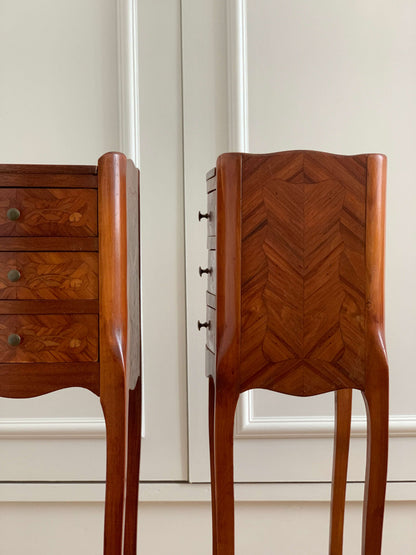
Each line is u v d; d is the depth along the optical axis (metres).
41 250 1.30
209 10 1.86
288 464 1.87
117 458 1.29
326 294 1.35
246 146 1.86
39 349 1.30
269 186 1.34
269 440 1.87
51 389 1.30
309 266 1.34
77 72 1.87
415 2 1.85
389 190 1.86
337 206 1.34
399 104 1.86
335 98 1.86
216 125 1.86
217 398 1.33
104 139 1.87
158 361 1.88
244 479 1.87
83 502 1.88
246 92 1.85
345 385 1.36
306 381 1.35
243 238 1.34
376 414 1.36
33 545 1.88
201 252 1.87
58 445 1.88
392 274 1.86
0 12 1.87
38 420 1.87
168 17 1.86
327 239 1.34
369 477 1.36
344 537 1.86
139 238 1.65
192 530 1.88
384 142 1.86
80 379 1.30
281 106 1.86
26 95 1.87
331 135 1.86
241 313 1.34
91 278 1.30
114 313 1.29
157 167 1.87
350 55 1.86
